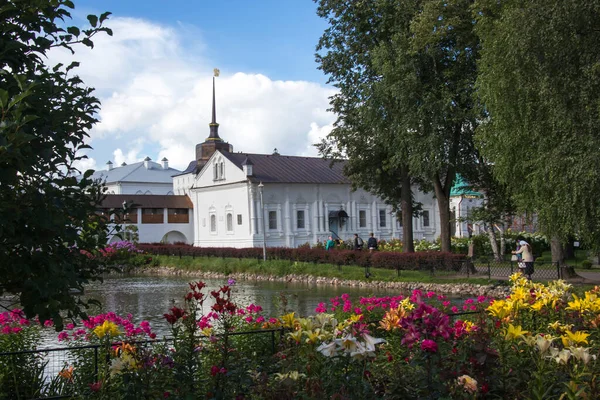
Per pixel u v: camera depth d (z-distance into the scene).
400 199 38.28
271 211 55.03
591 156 17.48
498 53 20.36
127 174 93.38
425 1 27.89
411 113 28.14
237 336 9.09
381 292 26.98
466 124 28.83
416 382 5.02
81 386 6.99
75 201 4.51
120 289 30.95
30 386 8.19
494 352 5.02
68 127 4.62
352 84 33.09
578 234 19.62
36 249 4.25
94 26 4.84
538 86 18.62
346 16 32.16
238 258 44.66
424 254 31.41
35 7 4.36
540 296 8.11
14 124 3.54
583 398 4.60
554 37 17.62
